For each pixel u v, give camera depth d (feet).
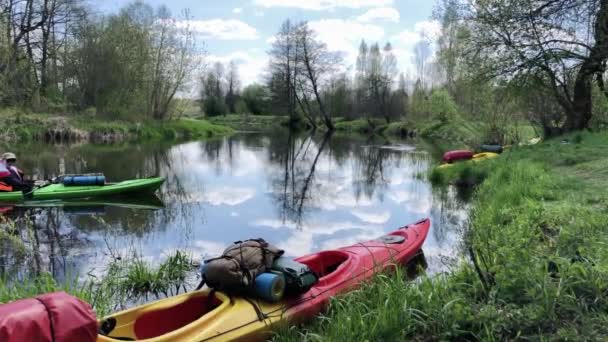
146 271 19.26
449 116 112.98
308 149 88.12
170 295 18.17
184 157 71.05
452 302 12.52
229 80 209.05
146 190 39.55
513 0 50.98
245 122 187.52
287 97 162.20
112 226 29.63
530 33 51.85
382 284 15.02
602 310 11.62
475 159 50.42
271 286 13.74
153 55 112.57
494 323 11.55
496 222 24.27
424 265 21.12
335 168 61.00
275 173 55.88
